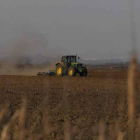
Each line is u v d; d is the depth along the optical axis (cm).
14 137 2108
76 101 4556
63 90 6012
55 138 2556
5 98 4703
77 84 7744
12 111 3180
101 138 1445
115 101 4462
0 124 2211
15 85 7094
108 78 10250
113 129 2709
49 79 9525
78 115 3541
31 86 6856
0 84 7344
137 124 2175
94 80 9281
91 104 4266
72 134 2605
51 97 4912
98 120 3247
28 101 4384
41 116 3359
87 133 2678
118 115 3400
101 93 5591
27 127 2658
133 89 762
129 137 1875
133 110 815
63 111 3753
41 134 2456
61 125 2975
